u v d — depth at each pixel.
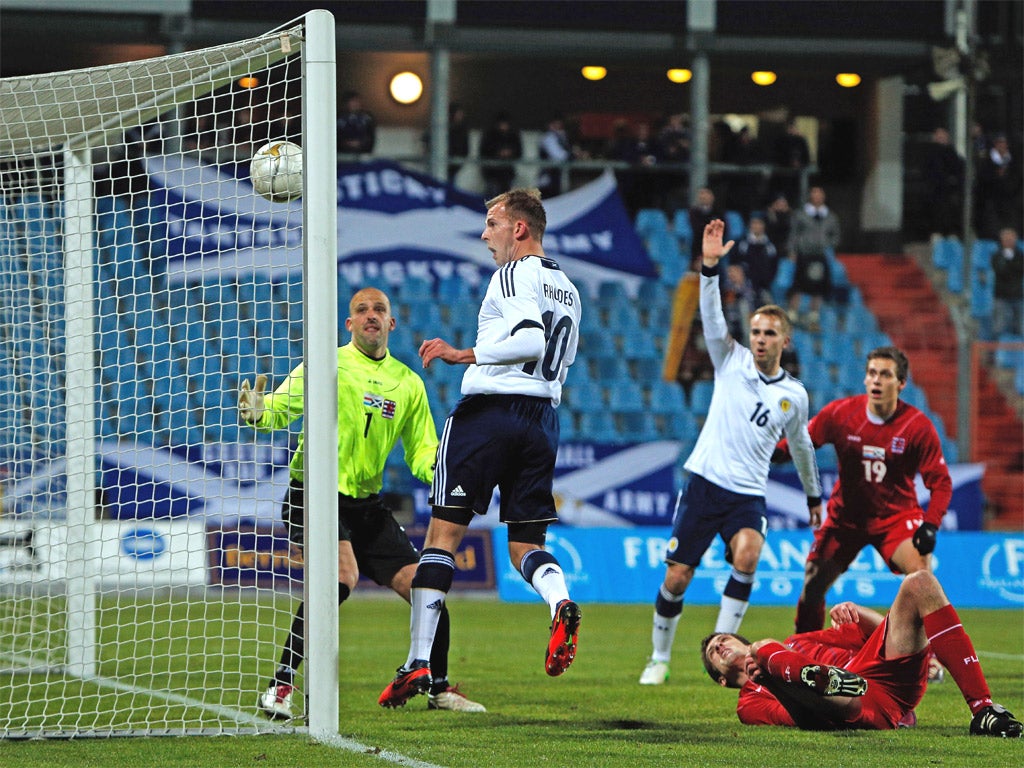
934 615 20.31
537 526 20.44
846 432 27.95
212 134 63.38
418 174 66.62
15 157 28.73
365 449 23.31
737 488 27.97
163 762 17.31
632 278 66.69
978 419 70.38
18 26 67.69
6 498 28.47
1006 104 77.88
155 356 54.28
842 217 87.12
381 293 23.62
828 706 20.06
